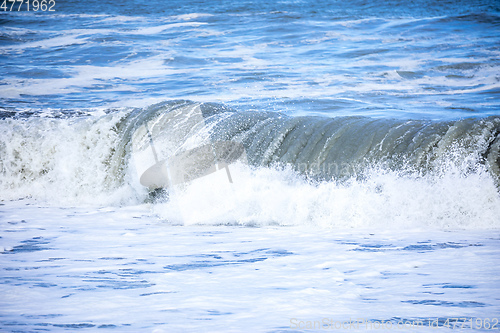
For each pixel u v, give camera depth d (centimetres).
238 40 8931
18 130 3650
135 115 3484
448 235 2059
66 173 3412
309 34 9169
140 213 2791
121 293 1309
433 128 2558
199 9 12088
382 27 9450
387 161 2516
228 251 1861
